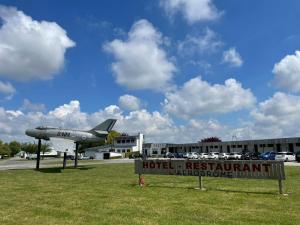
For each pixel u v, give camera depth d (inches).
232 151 3405.5
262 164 512.1
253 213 348.8
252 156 2367.1
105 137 1529.3
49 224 298.8
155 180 722.2
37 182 695.1
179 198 451.2
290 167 1231.5
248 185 611.2
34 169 1219.9
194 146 3831.2
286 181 689.6
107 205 396.2
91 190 541.0
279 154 2118.6
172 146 4101.9
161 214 343.0
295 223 303.1
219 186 594.6
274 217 328.5
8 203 411.8
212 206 389.4
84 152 3649.1
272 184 629.3
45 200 435.8
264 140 3026.6
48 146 4247.0
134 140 4133.9
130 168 1226.6
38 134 1370.6
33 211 358.9
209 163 558.6
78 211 359.3
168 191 524.1
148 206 389.4
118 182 679.1
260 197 458.0
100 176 859.4
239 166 532.4
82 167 1342.3
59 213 347.9
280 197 457.7
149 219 319.3
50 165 1611.7
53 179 773.3
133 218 323.6
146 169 619.5
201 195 478.6
